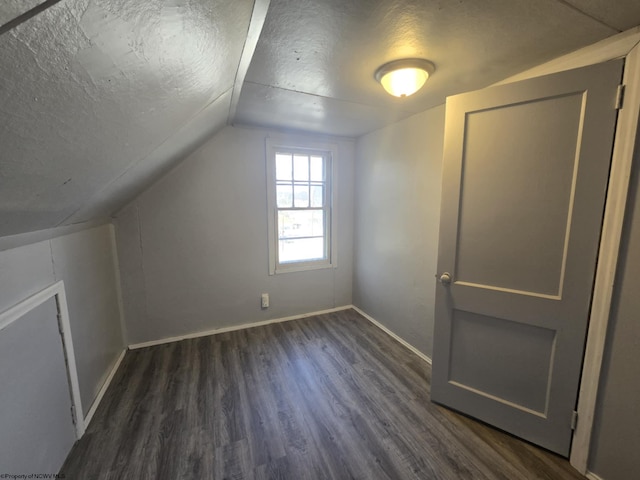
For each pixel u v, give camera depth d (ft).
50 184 3.06
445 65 4.80
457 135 5.12
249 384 6.54
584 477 4.29
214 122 6.85
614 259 3.89
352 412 5.66
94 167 3.59
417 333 7.91
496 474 4.35
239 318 9.46
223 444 4.89
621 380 3.90
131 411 5.67
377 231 9.45
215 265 8.93
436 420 5.46
